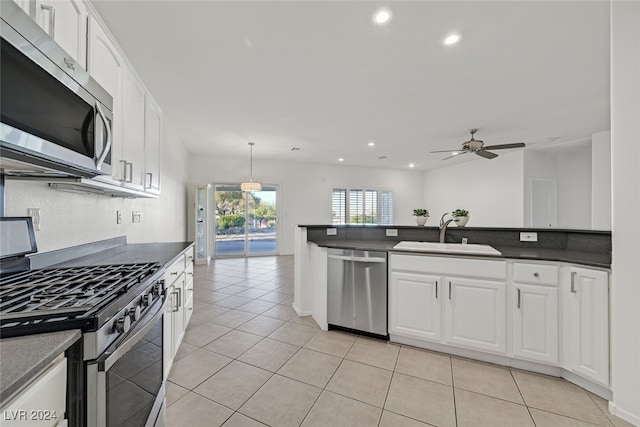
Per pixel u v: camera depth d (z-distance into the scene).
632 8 1.52
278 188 7.38
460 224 2.82
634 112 1.51
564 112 3.71
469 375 1.94
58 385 0.74
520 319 2.00
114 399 0.93
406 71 2.61
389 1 1.73
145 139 2.34
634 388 1.49
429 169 8.78
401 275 2.37
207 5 1.76
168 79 2.75
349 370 2.00
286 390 1.77
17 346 0.69
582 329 1.77
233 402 1.65
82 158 1.17
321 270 2.75
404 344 2.40
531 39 2.12
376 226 3.19
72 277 1.26
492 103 3.40
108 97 1.42
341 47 2.22
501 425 1.48
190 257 2.77
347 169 8.15
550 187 6.22
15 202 1.36
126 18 1.86
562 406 1.62
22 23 0.85
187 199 6.03
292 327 2.76
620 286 1.55
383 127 4.39
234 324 2.83
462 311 2.16
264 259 6.79
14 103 0.82
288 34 2.05
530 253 2.16
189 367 2.02
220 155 6.73
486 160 6.88
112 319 0.91
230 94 3.12
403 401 1.67
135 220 2.97
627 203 1.53
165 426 1.46
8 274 1.29
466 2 1.74
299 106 3.50
